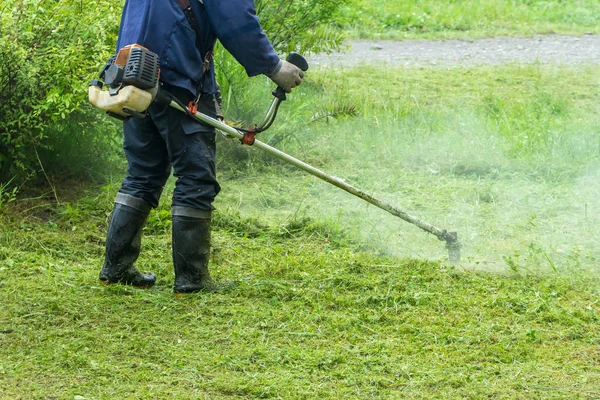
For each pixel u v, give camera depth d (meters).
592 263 11.51
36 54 12.87
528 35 31.84
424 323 9.52
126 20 9.68
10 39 12.52
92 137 14.61
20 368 8.20
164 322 9.38
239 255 11.70
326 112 15.95
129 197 10.27
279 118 17.36
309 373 8.27
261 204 14.08
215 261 11.40
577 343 9.08
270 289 10.33
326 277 10.78
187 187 9.95
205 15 9.60
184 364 8.38
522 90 22.19
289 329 9.27
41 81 12.95
